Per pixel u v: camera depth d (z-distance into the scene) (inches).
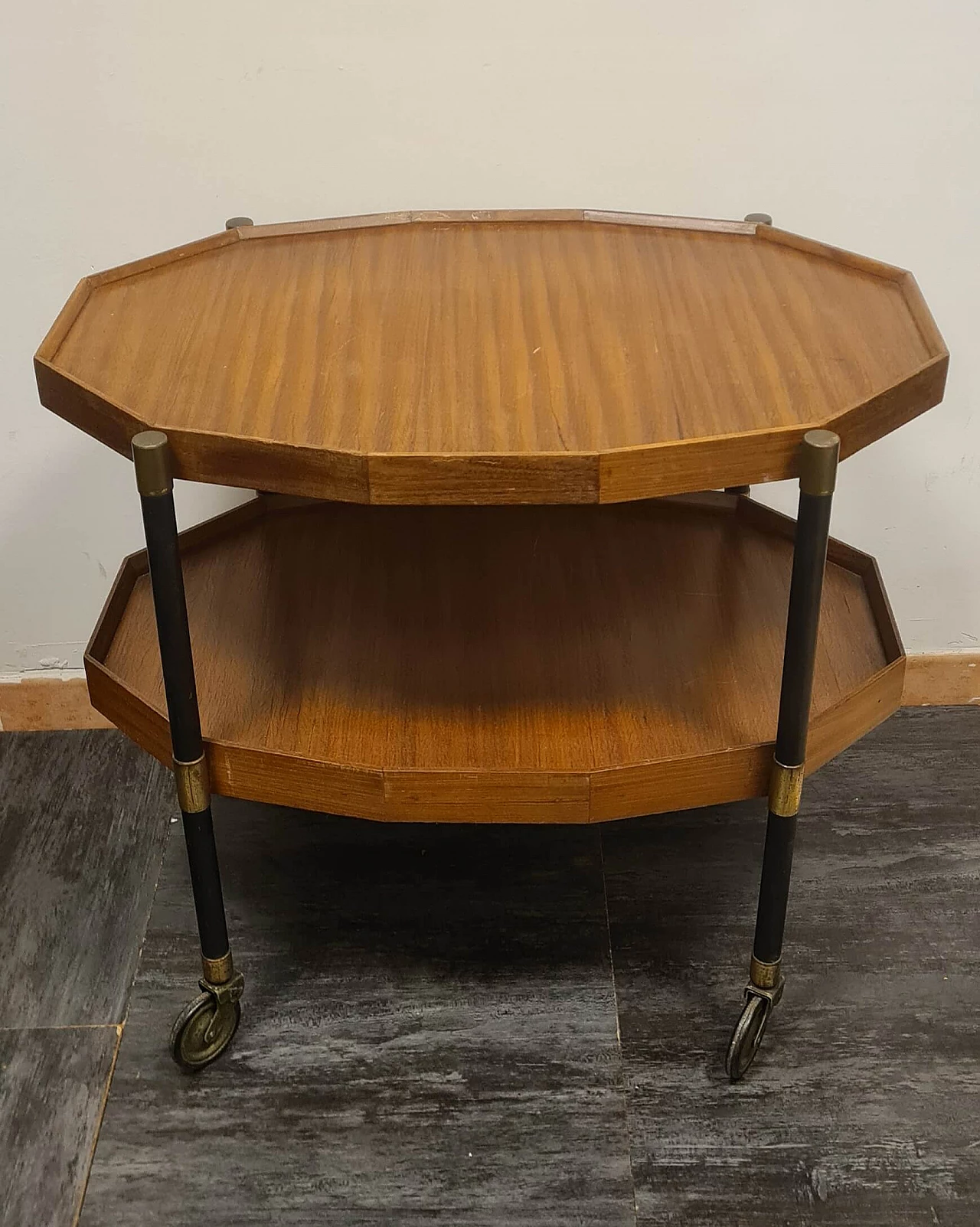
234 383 41.3
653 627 51.7
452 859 59.8
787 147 56.3
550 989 53.0
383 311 46.6
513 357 42.9
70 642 68.3
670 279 49.2
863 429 39.3
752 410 39.3
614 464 36.4
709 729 46.1
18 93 54.1
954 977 53.4
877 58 54.1
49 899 57.9
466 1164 46.3
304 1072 49.6
